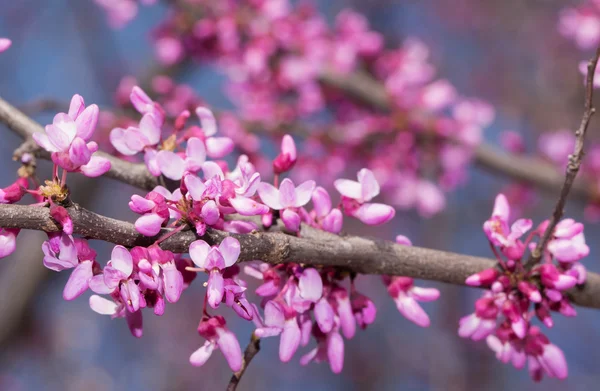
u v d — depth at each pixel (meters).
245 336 10.14
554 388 10.46
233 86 6.55
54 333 10.48
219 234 2.37
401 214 10.74
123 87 5.93
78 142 2.14
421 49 6.75
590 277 2.97
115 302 2.41
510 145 6.79
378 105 6.37
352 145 6.29
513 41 11.35
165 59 6.44
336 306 2.68
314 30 6.59
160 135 2.68
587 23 6.18
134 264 2.19
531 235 2.81
